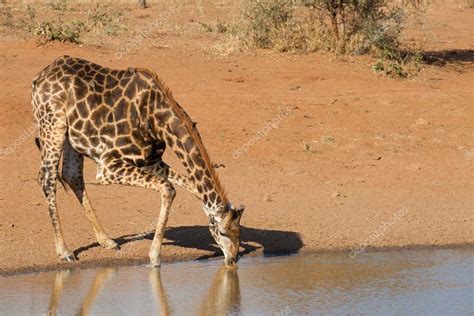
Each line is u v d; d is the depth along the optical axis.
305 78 22.94
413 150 18.61
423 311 10.55
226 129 18.81
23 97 19.44
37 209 14.22
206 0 39.38
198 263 12.40
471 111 20.94
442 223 14.60
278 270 12.17
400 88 22.62
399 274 12.09
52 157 12.12
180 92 20.86
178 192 15.51
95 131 11.94
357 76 23.50
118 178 11.93
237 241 11.99
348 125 19.67
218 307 10.54
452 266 12.54
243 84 22.05
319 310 10.51
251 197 15.48
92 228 13.32
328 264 12.52
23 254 12.20
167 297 10.86
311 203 15.34
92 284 11.29
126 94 11.92
